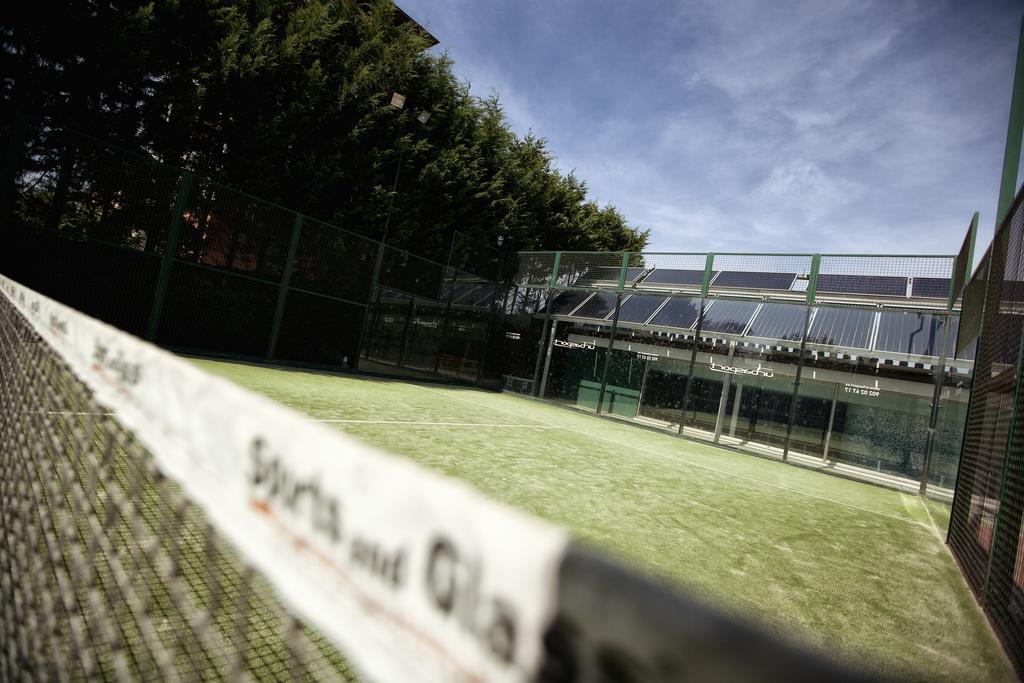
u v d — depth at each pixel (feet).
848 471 37.96
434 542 1.46
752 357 44.32
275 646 6.35
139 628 5.88
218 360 34.35
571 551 1.05
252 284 36.81
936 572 14.93
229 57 35.09
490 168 60.18
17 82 29.19
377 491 1.69
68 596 4.66
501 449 22.11
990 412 15.10
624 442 32.89
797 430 41.78
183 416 2.82
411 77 48.70
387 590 1.61
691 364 43.78
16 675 4.80
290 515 2.07
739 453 39.88
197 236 33.50
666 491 19.48
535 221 67.56
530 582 1.12
